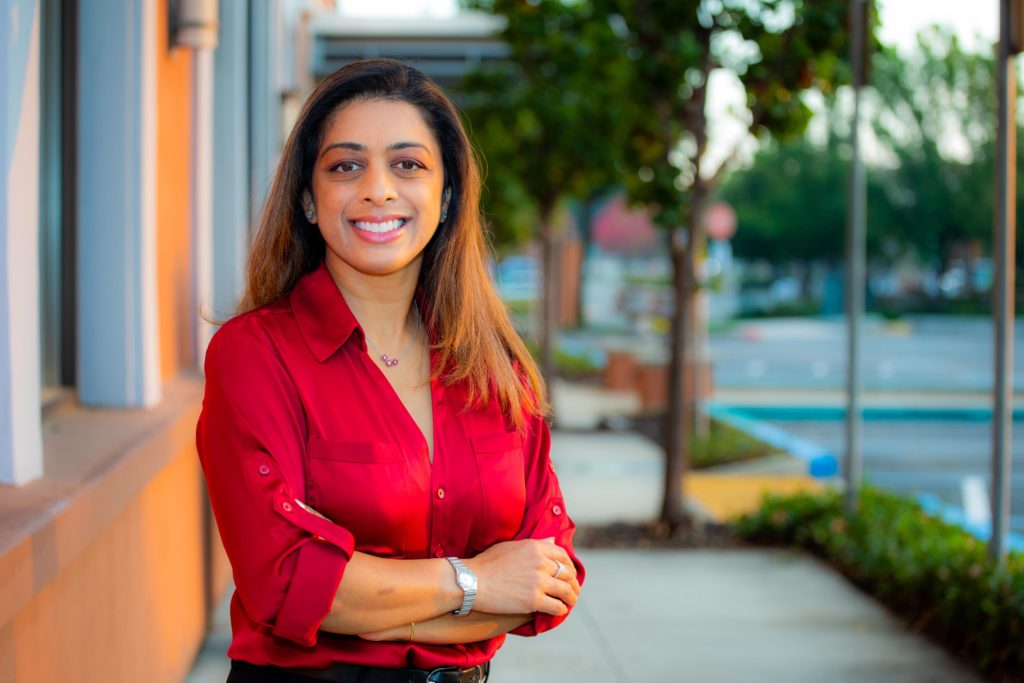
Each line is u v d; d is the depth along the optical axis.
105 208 4.12
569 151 11.33
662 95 7.62
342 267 2.04
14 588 2.09
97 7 4.05
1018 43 4.95
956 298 41.81
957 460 12.06
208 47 4.82
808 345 29.08
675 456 7.74
